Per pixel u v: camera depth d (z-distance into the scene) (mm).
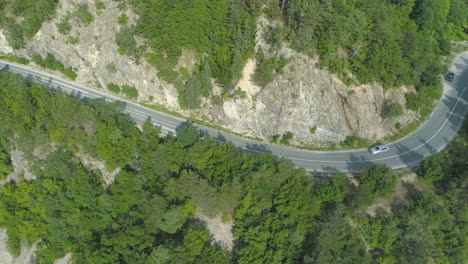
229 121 105812
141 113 108562
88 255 87875
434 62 108938
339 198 83875
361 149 99562
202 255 82062
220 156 90000
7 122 102250
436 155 88562
